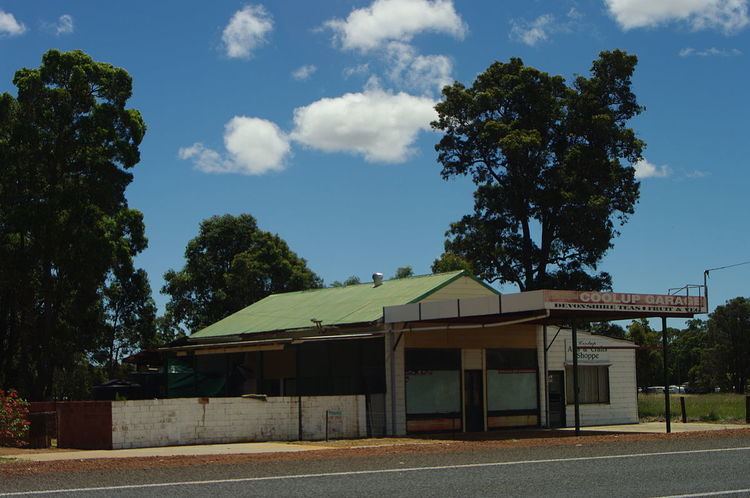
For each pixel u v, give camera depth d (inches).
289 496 517.3
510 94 2273.6
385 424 1155.3
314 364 1288.1
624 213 2260.1
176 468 697.6
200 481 602.5
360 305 1312.7
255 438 1035.9
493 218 2295.8
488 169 2329.0
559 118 2287.2
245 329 1446.9
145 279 2335.1
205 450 903.7
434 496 510.3
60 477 631.8
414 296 1242.0
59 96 1738.4
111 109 1786.4
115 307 2317.9
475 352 1240.8
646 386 3499.0
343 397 1109.1
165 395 1483.8
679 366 5270.7
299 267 2632.9
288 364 1338.6
